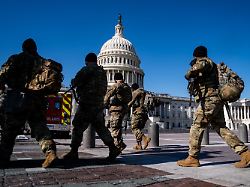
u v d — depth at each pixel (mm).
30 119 4820
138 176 4172
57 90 4809
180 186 3525
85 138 9992
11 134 4762
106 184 3559
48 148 4730
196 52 5441
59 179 3855
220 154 7695
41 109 4852
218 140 17359
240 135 15031
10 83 4809
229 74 5359
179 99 115062
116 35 108062
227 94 5180
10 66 4699
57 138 19047
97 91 5781
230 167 5156
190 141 5363
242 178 4098
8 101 4781
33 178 3891
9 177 3941
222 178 4094
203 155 7414
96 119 5766
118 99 7094
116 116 7109
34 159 5871
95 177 4043
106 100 6965
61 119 18141
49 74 4688
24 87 4695
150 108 10102
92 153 7805
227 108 5500
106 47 99875
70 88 5949
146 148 9758
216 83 5398
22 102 4664
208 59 5359
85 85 5816
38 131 4770
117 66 92188
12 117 4723
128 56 96938
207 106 5277
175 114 112625
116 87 6988
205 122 5336
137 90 9336
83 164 5320
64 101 18031
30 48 4926
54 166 4879
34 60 4816
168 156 7062
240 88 5223
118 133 7113
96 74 5840
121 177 4082
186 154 7629
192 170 4812
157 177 4074
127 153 7945
